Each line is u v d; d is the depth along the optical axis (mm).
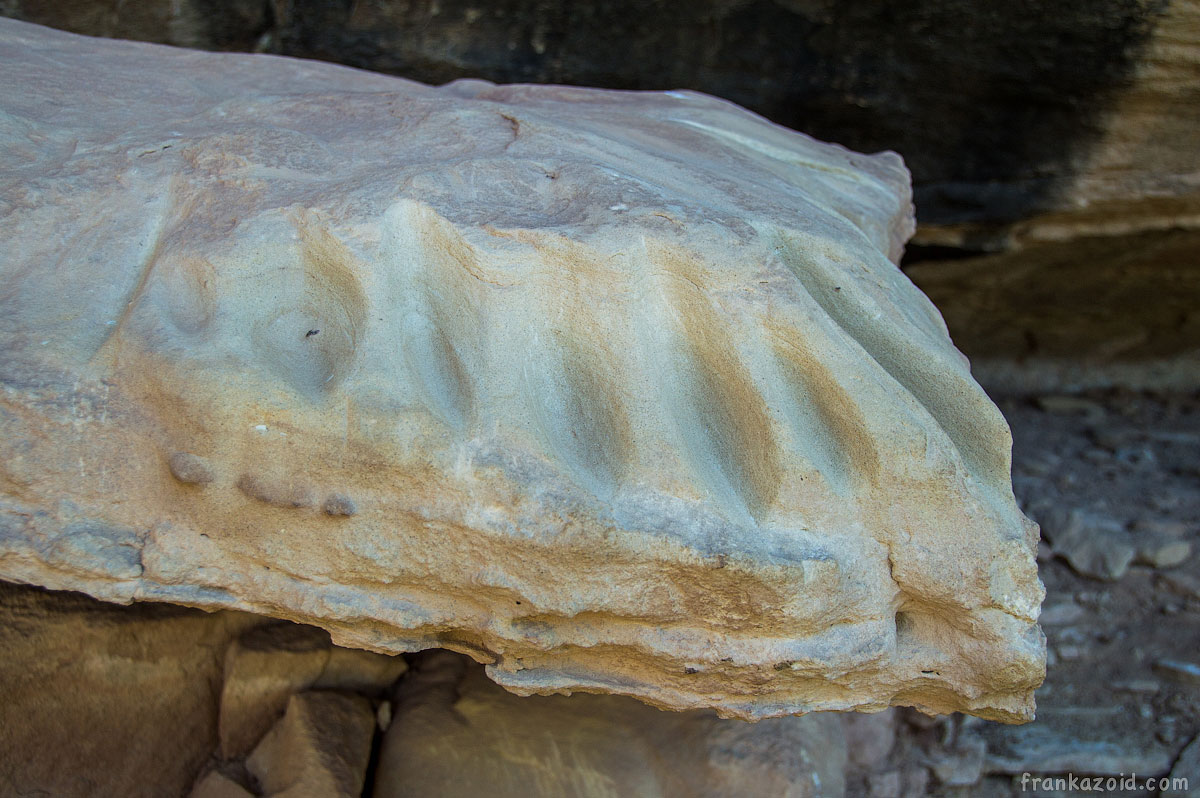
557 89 1208
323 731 1024
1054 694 1282
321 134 949
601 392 811
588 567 773
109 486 789
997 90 1396
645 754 1047
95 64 1060
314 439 769
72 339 804
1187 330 1864
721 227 840
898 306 886
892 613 817
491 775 1018
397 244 826
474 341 808
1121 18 1293
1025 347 1944
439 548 777
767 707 843
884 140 1478
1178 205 1499
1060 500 1573
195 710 1061
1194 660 1305
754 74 1407
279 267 828
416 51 1366
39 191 863
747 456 811
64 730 1003
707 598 788
